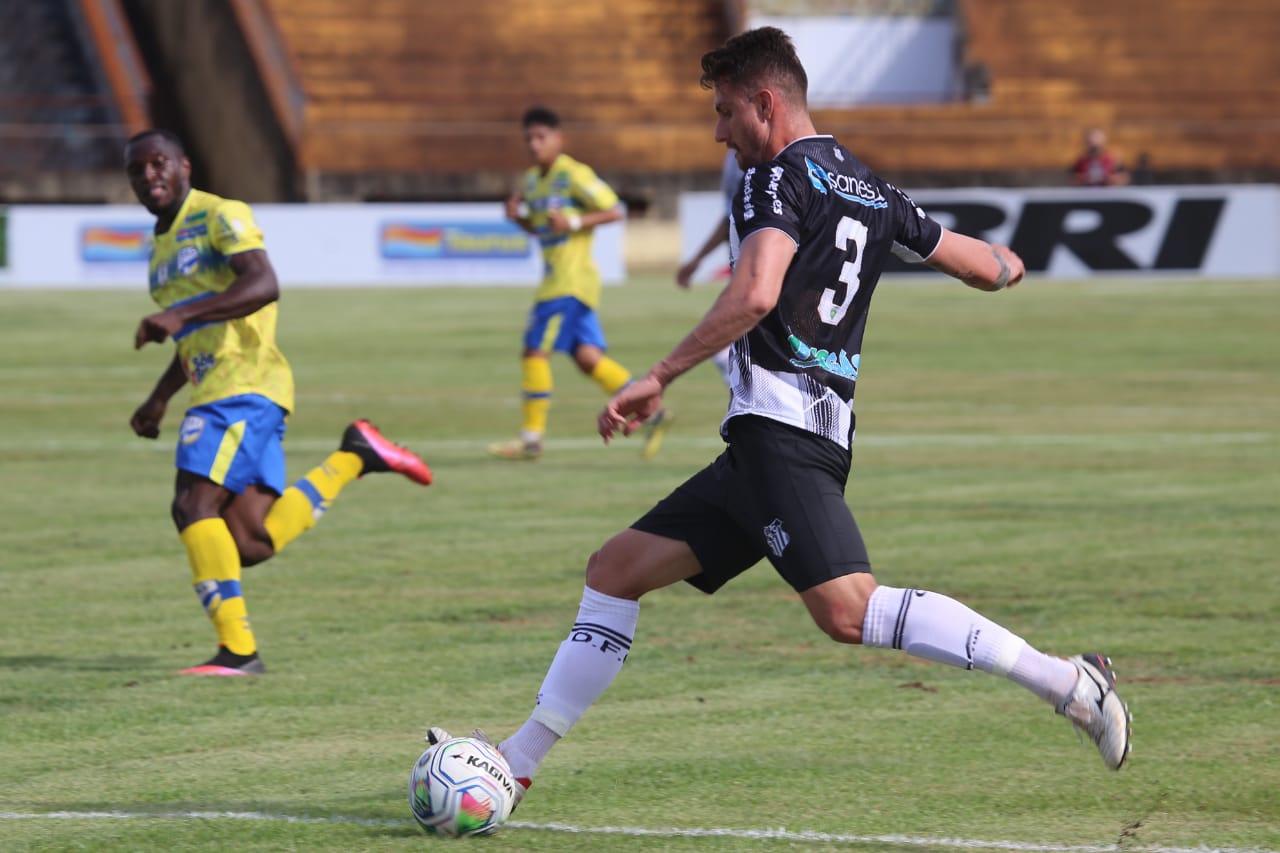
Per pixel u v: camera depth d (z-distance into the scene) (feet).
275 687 56.29
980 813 42.27
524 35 371.97
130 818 42.06
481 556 80.48
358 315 232.32
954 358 180.86
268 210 285.02
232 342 58.29
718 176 348.79
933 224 41.47
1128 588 71.26
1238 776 45.47
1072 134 354.54
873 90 369.91
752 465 38.78
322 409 141.28
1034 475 104.42
